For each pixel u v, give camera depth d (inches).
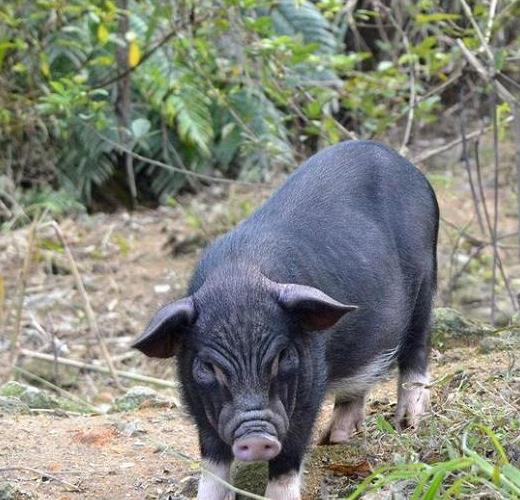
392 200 252.7
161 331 202.2
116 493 243.6
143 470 255.3
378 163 255.3
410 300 255.1
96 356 408.5
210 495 221.1
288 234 226.7
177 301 206.2
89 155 573.0
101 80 516.1
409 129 393.1
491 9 355.6
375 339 241.3
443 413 246.7
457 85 588.7
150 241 530.0
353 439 255.8
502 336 313.1
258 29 378.6
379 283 239.6
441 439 228.4
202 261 220.8
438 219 271.3
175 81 474.6
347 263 232.5
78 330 428.5
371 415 271.3
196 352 203.6
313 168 249.1
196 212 533.6
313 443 250.2
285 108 557.3
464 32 355.3
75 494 243.3
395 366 271.9
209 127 538.3
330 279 227.6
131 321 438.9
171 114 544.4
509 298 422.6
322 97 400.8
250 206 511.5
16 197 543.2
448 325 321.7
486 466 194.1
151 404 309.3
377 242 242.2
